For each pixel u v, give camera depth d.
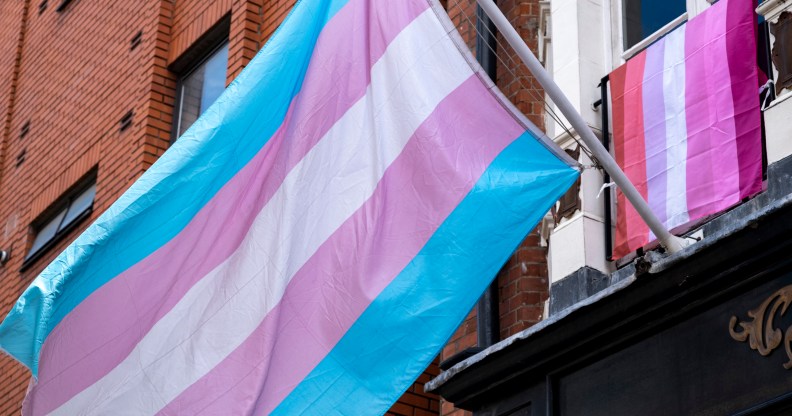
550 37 10.66
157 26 17.34
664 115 9.01
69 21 20.36
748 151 8.30
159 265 8.30
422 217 7.68
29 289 8.36
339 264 7.78
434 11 8.02
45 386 8.38
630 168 9.16
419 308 7.50
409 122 7.90
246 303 7.98
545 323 8.52
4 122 21.42
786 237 6.97
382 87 8.08
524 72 11.05
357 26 8.36
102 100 18.25
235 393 7.80
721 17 8.72
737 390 7.30
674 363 7.77
